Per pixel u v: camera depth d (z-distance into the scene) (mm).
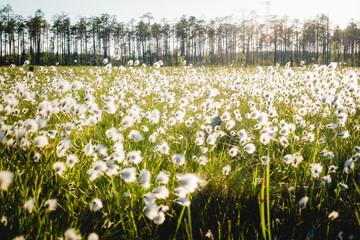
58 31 92000
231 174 2172
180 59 75125
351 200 1836
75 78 10086
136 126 2947
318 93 4766
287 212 1751
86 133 2920
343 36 91750
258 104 5199
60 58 89188
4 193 1610
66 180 1839
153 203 1327
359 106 4547
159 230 1604
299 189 1999
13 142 2012
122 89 6051
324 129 3402
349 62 76438
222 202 1872
